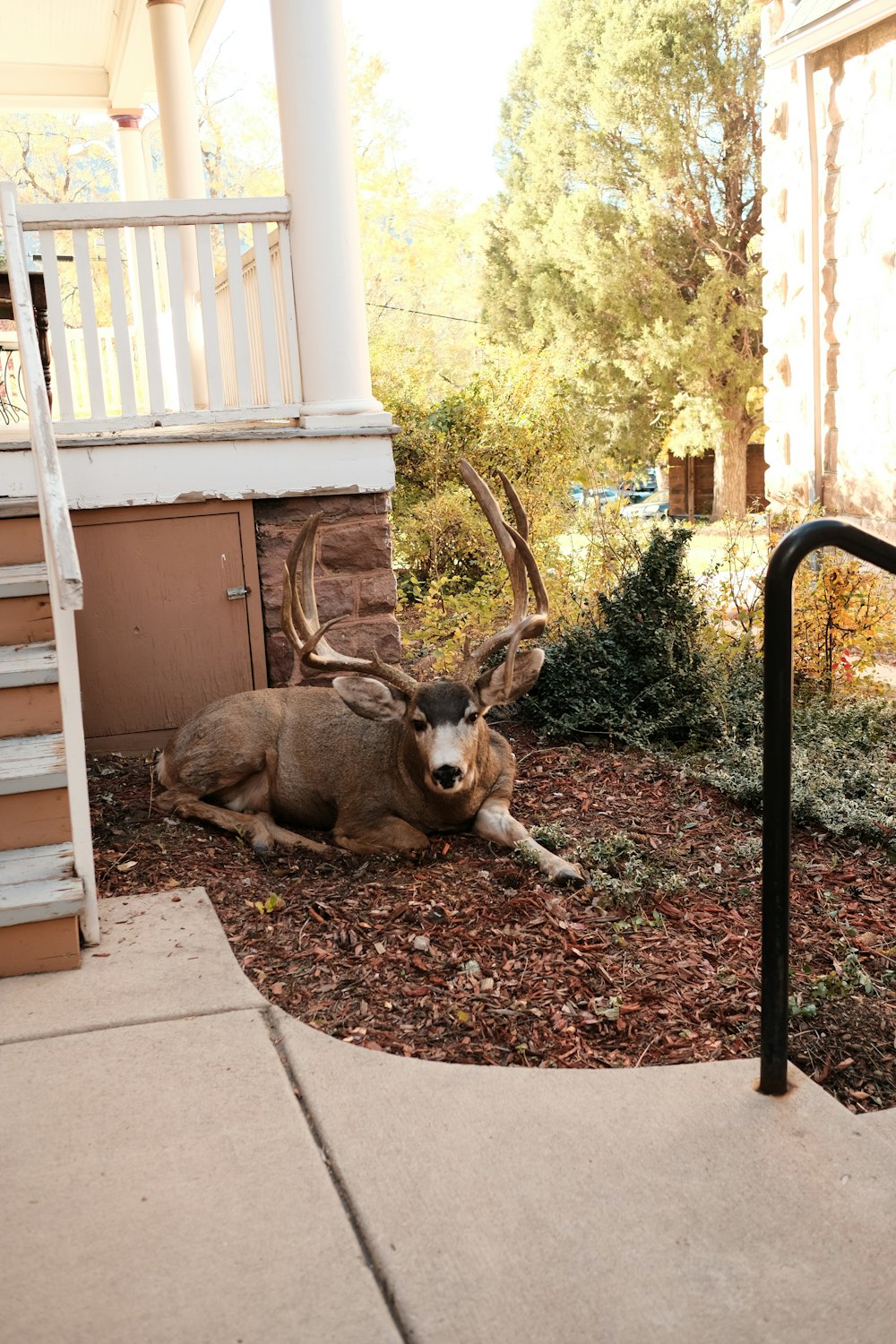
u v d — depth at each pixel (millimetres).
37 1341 2273
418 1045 3418
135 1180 2750
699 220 24562
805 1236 2520
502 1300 2357
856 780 5434
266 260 6387
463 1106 3031
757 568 8086
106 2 9531
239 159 29172
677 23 23625
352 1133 2922
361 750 5242
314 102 6109
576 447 13633
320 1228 2574
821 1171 2727
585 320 24797
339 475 6449
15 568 5121
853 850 4902
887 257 9023
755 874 4637
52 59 11172
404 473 13242
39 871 3887
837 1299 2344
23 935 3752
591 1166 2770
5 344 9430
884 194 8992
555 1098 3061
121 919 4219
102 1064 3234
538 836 4996
